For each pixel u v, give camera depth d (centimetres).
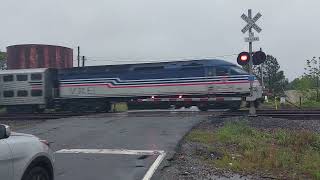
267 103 4212
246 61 2172
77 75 3703
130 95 3522
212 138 1648
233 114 2566
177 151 1374
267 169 1155
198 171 1116
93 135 1783
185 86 3350
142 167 1150
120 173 1087
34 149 751
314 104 4209
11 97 3878
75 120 2511
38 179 768
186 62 3381
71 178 1044
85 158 1283
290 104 4119
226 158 1259
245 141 1549
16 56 5600
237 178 1047
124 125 2108
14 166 696
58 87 3769
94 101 3659
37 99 3806
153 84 3450
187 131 1803
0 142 681
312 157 1298
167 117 2445
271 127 2064
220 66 3269
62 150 1428
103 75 3612
